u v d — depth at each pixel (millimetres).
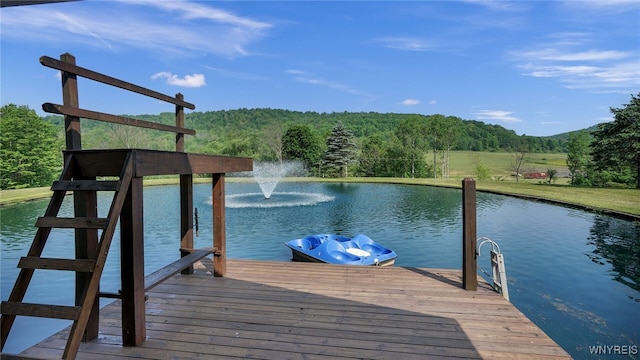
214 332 2373
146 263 6121
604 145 19312
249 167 3996
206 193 17266
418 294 3123
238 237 8219
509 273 5531
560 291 4770
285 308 2799
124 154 2047
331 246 5418
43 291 4871
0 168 20672
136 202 2125
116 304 2941
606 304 4340
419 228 9148
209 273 3777
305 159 32000
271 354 2086
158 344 2207
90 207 2186
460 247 7273
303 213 11461
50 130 23641
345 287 3314
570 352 3275
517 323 2518
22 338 3545
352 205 13211
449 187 19266
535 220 9992
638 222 9289
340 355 2074
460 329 2422
